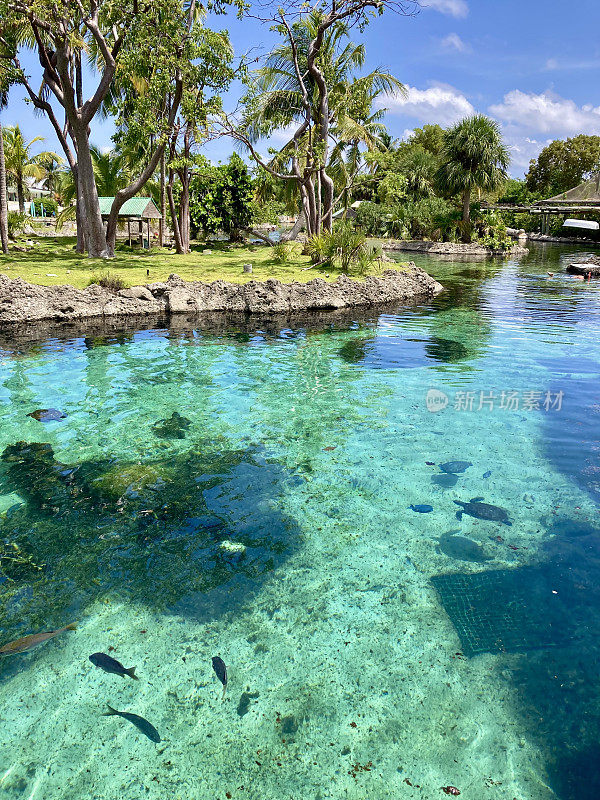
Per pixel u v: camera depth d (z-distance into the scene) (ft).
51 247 81.97
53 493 17.99
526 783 9.01
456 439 22.94
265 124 70.49
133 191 68.23
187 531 16.15
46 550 15.08
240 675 11.21
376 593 13.69
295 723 10.13
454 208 140.05
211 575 14.29
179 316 47.91
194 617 12.83
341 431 23.71
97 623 12.57
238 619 12.80
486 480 19.44
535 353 37.19
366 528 16.49
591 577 14.26
